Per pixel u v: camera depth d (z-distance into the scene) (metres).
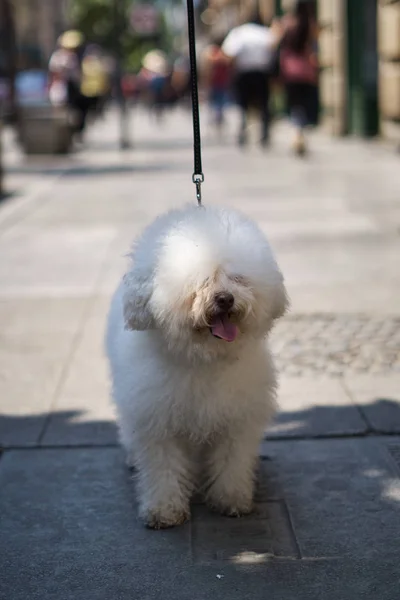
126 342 3.77
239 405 3.66
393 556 3.44
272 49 17.16
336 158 15.17
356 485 4.06
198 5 53.31
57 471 4.29
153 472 3.78
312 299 6.83
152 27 46.56
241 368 3.60
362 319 6.36
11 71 30.09
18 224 10.27
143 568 3.43
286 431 4.62
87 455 4.45
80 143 20.98
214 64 21.91
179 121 32.16
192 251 3.29
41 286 7.48
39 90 35.03
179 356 3.51
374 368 5.46
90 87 21.14
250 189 12.09
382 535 3.61
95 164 16.27
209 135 22.44
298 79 15.51
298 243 8.68
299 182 12.55
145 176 14.09
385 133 16.36
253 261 3.34
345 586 3.24
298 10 15.58
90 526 3.78
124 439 3.87
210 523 3.79
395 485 4.04
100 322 6.49
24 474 4.27
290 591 3.22
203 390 3.59
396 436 4.55
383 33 15.14
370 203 10.64
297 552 3.52
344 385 5.20
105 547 3.60
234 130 24.16
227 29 40.81
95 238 9.30
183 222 3.46
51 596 3.25
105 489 4.11
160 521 3.74
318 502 3.92
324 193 11.49
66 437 4.64
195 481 4.00
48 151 17.89
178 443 3.82
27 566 3.46
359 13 17.77
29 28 63.62
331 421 4.72
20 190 13.03
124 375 3.73
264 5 28.11
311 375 5.37
